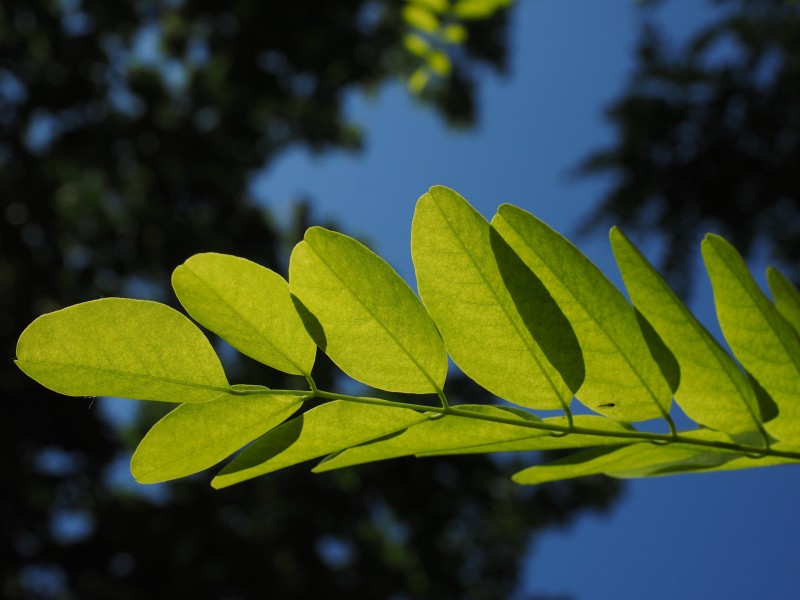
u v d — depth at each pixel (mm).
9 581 14047
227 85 16516
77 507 14992
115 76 16656
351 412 1154
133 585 14406
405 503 15633
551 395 1168
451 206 1128
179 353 1118
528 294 1138
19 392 14195
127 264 16953
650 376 1161
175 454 1136
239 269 1128
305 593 14953
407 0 4840
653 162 8523
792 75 8062
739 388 1183
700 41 8531
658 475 1291
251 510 15617
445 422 1164
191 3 15297
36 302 15672
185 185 17375
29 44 15656
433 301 1138
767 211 8562
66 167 16531
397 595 16188
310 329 1139
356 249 1138
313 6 15031
